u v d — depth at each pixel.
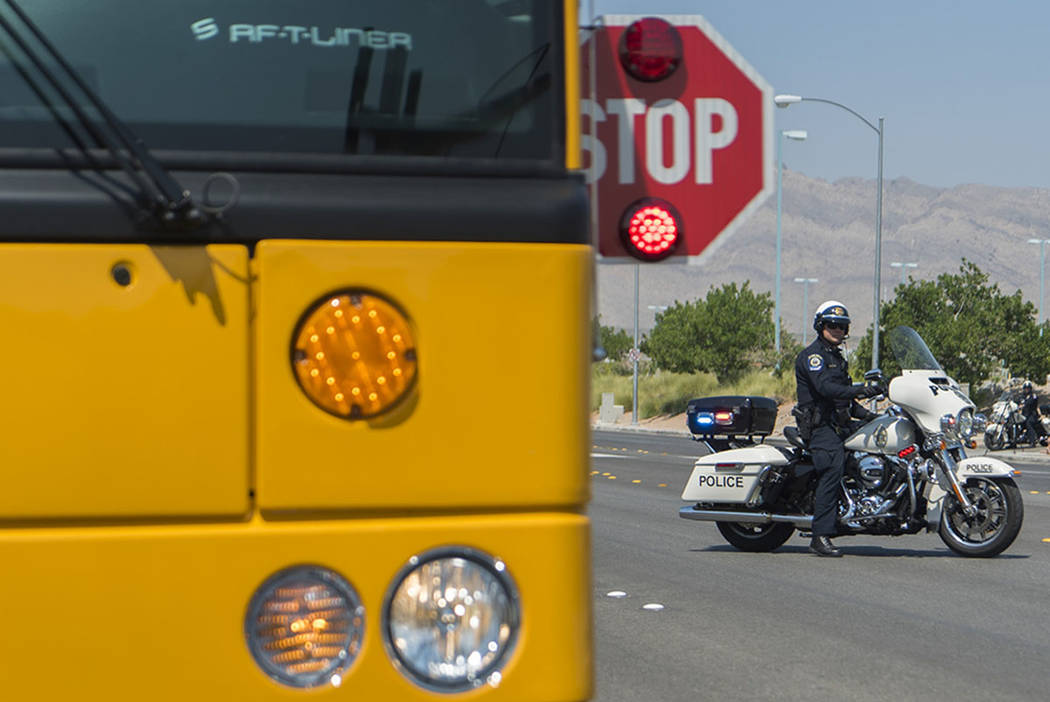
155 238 3.19
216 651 3.15
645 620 10.69
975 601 11.45
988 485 13.80
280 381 3.18
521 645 3.24
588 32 3.69
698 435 14.96
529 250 3.30
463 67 3.45
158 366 3.16
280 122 3.35
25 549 3.12
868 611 11.02
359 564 3.18
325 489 3.18
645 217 4.02
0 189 3.16
